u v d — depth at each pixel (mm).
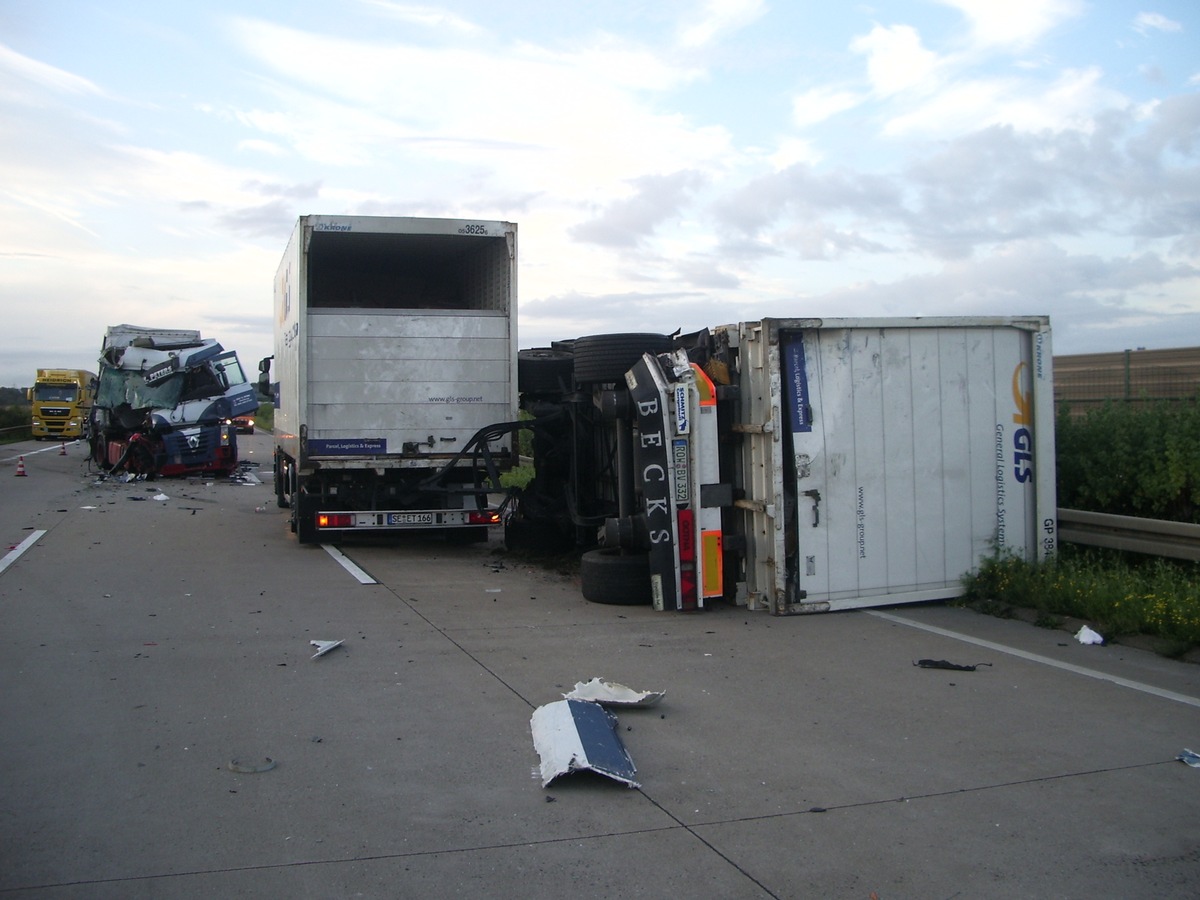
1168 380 12938
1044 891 3852
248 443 47375
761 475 8891
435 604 9273
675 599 8930
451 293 14508
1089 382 14000
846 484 8906
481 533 13562
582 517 11547
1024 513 9531
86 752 5219
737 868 4023
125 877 3861
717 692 6445
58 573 10570
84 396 51156
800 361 8773
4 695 6180
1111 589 8359
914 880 3936
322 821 4418
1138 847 4227
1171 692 6422
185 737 5477
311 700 6184
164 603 9055
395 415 12234
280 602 9227
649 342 10406
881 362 9000
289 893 3760
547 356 13500
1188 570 9391
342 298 14359
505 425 12164
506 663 7129
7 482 23438
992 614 8758
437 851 4141
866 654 7414
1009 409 9438
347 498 12648
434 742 5453
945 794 4785
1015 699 6277
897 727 5750
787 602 8773
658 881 3906
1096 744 5465
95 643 7504
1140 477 10469
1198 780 4957
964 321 9242
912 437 9102
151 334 28250
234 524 15609
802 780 4957
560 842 4242
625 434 9672
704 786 4875
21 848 4102
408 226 12000
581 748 5008
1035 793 4793
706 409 8945
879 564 9039
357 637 7871
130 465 24656
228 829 4316
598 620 8602
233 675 6715
